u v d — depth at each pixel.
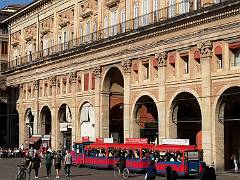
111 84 47.88
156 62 39.97
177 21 37.00
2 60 76.19
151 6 41.75
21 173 29.14
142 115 42.78
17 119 70.06
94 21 50.16
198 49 35.88
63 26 56.34
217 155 34.38
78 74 51.72
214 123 34.47
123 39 43.44
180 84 37.44
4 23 75.38
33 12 64.56
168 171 19.23
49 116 60.81
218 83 34.34
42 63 58.94
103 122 47.25
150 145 36.06
